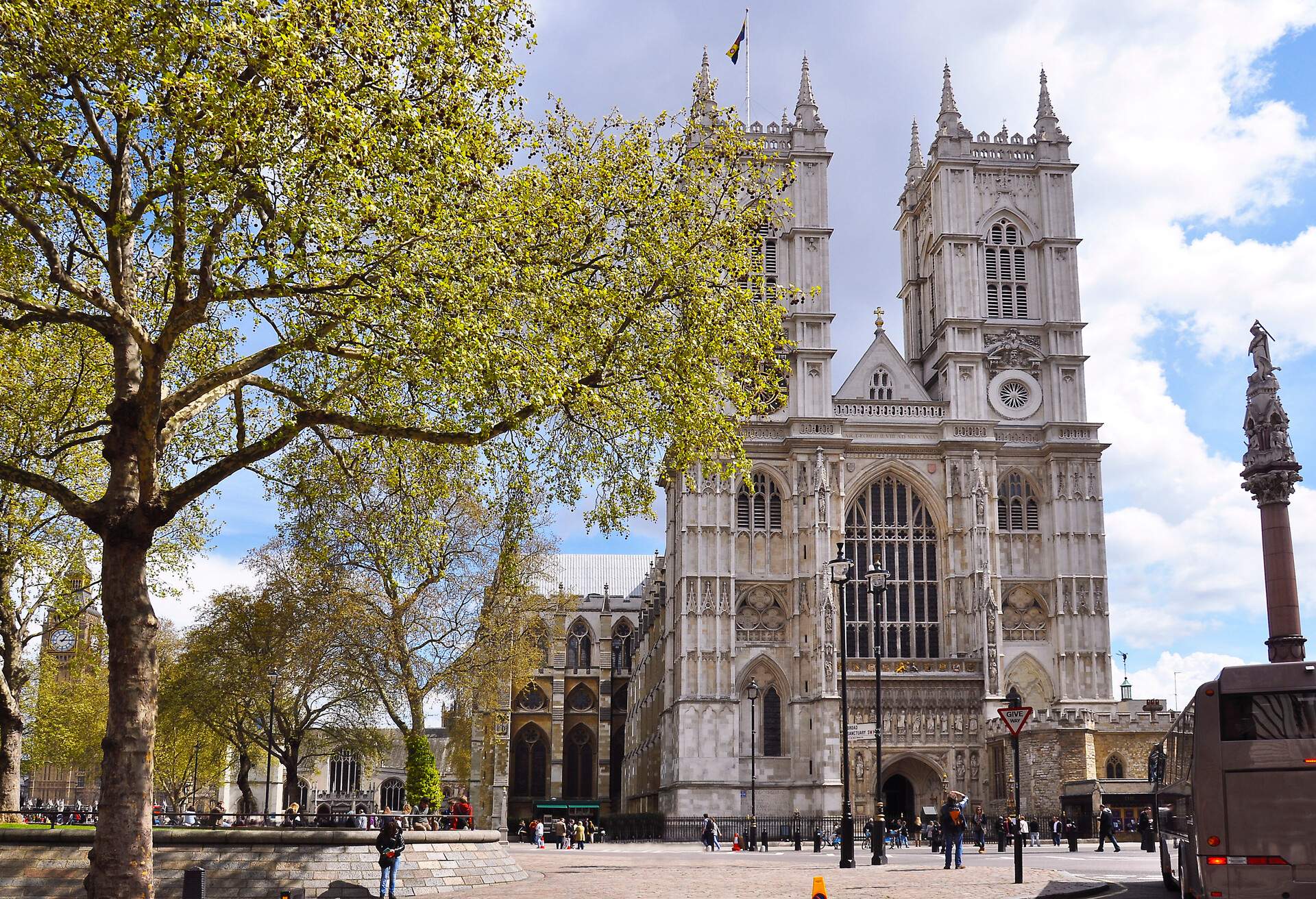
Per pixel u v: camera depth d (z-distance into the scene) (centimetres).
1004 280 11106
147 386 2997
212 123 2777
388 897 3731
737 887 3972
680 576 10294
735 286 3994
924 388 11512
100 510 2956
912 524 10519
